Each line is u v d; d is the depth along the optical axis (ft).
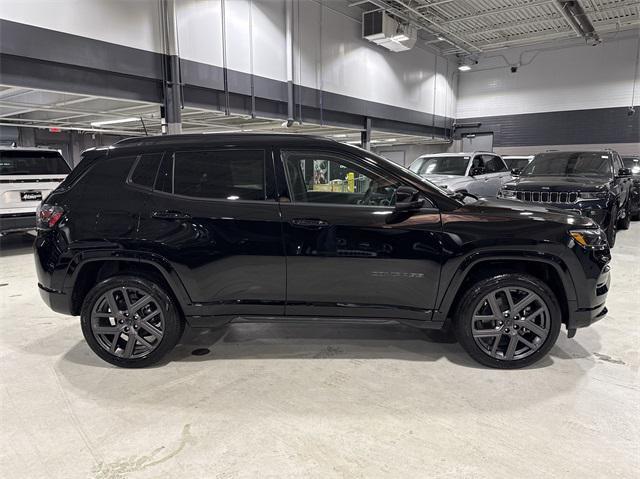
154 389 9.43
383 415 8.37
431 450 7.32
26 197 24.82
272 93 34.19
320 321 10.34
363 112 44.83
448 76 60.80
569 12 42.04
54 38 21.26
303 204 10.05
